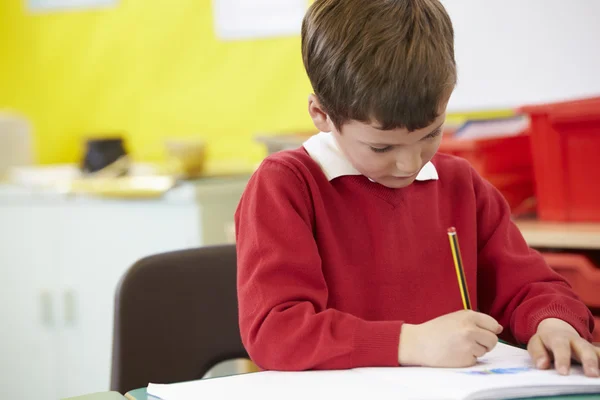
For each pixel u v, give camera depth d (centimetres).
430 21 92
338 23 92
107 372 256
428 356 87
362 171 100
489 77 223
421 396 76
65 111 317
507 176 197
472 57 225
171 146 247
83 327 260
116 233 249
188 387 85
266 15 266
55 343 266
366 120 89
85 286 258
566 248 187
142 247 244
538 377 81
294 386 83
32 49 321
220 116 282
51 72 318
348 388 81
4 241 272
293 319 93
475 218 116
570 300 102
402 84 87
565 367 84
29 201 266
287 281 97
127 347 124
